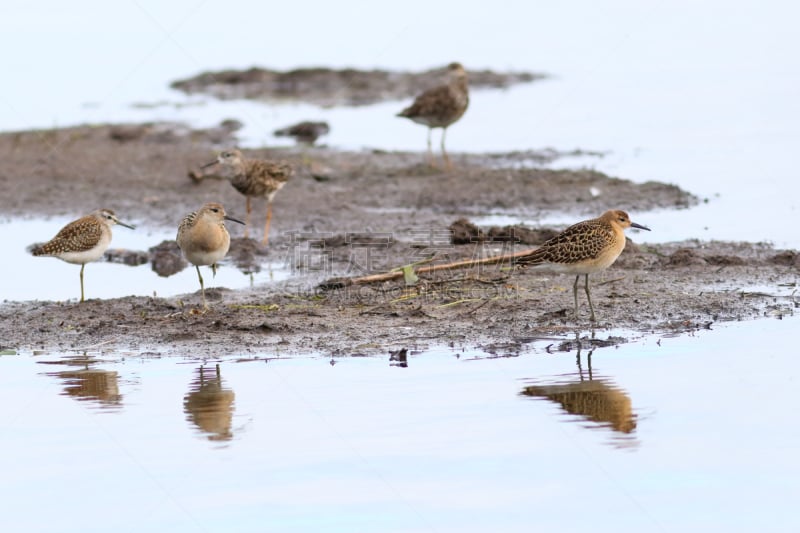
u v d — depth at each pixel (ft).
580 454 36.45
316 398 41.57
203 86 123.03
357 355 46.44
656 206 74.33
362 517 32.60
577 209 74.54
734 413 39.50
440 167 87.76
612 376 43.21
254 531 31.94
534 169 84.69
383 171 86.79
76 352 47.85
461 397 41.39
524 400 41.01
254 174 69.31
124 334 50.01
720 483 34.47
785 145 89.61
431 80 121.39
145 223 74.38
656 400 40.78
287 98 118.73
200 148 95.61
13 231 72.28
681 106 105.09
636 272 58.13
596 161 87.92
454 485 34.53
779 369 43.65
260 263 64.08
